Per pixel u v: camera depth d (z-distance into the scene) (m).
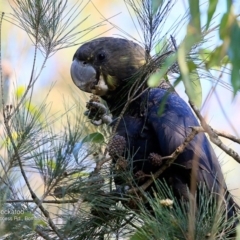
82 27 12.00
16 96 6.00
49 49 5.81
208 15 3.83
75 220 5.49
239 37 3.68
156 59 5.95
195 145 6.67
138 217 5.54
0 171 5.38
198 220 4.89
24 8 5.70
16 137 5.53
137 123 6.95
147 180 6.33
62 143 5.36
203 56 5.28
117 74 7.37
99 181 5.59
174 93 7.25
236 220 5.58
